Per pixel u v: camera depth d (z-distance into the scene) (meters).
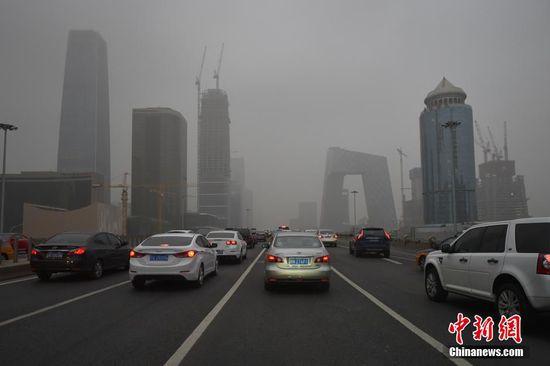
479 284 7.93
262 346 6.16
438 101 98.38
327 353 5.84
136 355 5.75
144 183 173.38
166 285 12.53
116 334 6.83
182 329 7.15
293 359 5.59
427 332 6.93
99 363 5.45
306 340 6.47
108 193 173.75
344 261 21.25
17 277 14.81
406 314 8.30
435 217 86.06
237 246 19.83
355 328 7.21
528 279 6.69
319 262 10.76
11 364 5.42
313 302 9.65
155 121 177.88
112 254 15.27
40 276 13.92
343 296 10.48
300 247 11.21
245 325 7.43
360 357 5.66
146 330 7.08
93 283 13.02
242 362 5.47
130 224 139.25
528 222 7.18
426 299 10.03
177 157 179.12
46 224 70.50
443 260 9.28
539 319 7.86
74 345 6.22
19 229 135.38
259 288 11.83
